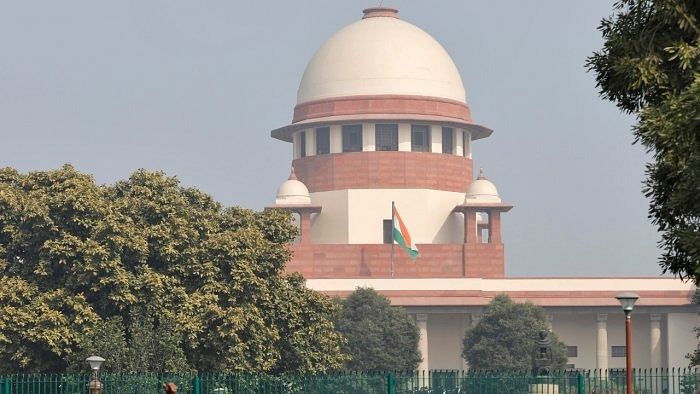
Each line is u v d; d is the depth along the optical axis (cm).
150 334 6481
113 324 6494
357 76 14025
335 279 13125
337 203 13938
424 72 14112
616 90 3525
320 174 14062
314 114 14112
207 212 7612
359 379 5616
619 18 3562
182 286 7075
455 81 14325
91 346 6381
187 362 6769
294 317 7312
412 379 5581
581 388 5175
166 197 7300
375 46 14138
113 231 6869
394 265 13562
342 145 14050
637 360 13500
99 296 6831
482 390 5450
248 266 7112
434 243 13838
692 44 3403
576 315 13525
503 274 13588
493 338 12031
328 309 7506
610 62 3519
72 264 6850
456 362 13400
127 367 6353
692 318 13238
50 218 6894
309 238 13862
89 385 5041
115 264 6781
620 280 13350
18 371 6600
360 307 12062
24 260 6994
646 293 13250
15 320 6531
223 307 7050
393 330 11944
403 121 13925
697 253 3338
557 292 13288
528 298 13275
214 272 7094
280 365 7281
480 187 13825
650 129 3322
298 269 13538
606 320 13275
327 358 7450
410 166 13912
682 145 3284
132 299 6738
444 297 13138
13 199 6944
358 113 13925
